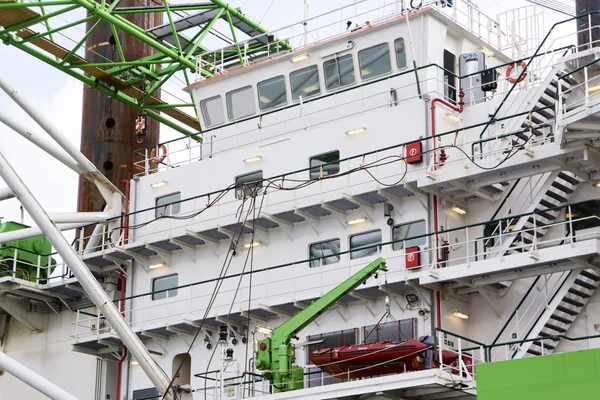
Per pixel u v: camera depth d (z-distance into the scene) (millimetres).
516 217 39438
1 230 56250
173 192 50375
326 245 45156
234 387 45719
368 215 44281
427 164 43000
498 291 42156
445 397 39312
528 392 35000
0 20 53156
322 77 48844
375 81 46406
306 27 50000
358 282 40781
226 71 53031
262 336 45906
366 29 47719
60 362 53312
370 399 39656
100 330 51469
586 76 38094
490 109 44625
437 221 42438
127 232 50812
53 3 52250
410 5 47656
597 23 44375
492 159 40812
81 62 57906
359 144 45188
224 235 47656
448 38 48062
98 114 63469
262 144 48188
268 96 50406
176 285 49062
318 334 44219
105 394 51375
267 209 46031
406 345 38594
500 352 41281
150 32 59344
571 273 38969
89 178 51406
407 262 42000
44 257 56906
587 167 40438
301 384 41375
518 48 49812
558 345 40219
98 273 52406
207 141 52062
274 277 45844
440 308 41625
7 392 54344
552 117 43406
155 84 59031
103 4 53688
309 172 46156
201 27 59594
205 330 47312
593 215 41312
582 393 33906
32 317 54281
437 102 44062
